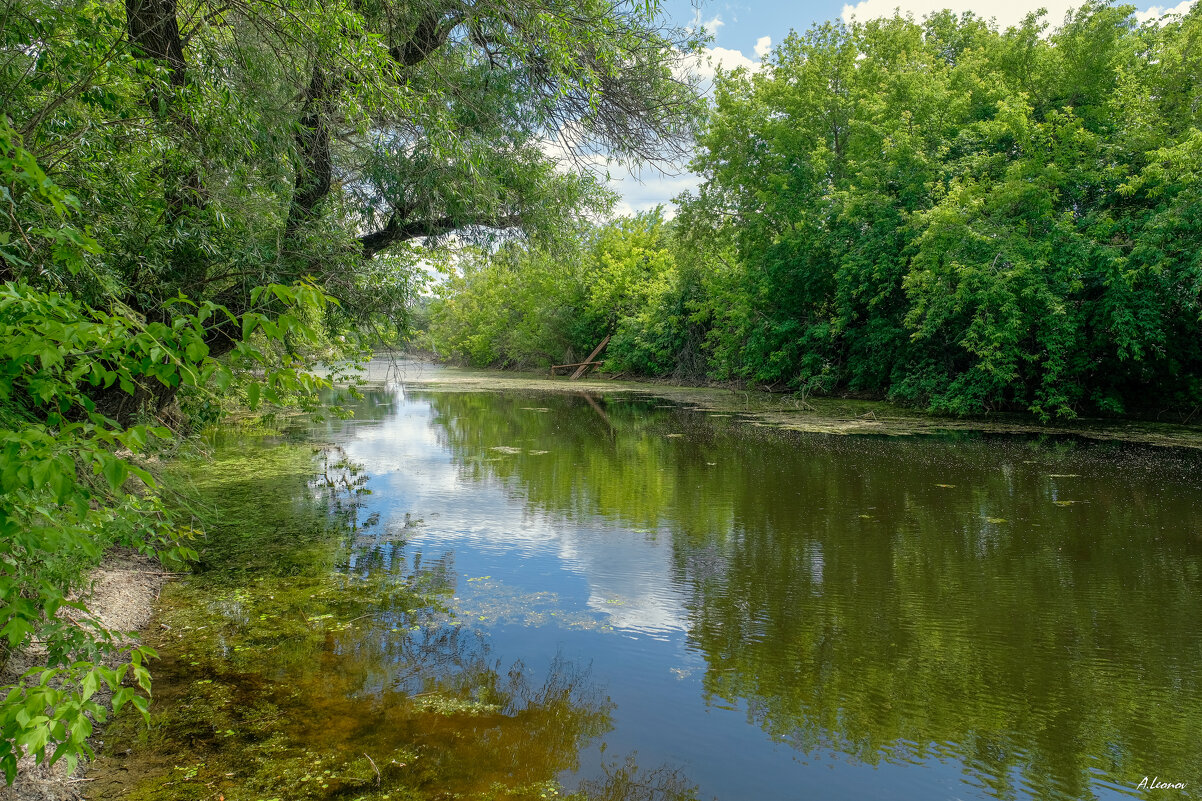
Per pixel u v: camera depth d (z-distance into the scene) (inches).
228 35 214.2
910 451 516.1
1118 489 383.2
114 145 175.3
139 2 179.9
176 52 197.8
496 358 2009.1
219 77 193.2
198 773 137.6
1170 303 595.5
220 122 199.3
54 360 65.9
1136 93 622.5
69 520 91.4
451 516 343.3
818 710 166.6
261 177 243.3
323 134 268.5
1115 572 257.0
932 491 386.6
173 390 248.7
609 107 291.7
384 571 261.1
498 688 174.6
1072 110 689.0
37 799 126.8
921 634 207.5
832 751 149.9
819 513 345.1
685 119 320.8
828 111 922.7
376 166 290.7
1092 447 523.8
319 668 183.0
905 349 826.8
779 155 938.1
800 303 987.3
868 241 786.2
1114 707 167.9
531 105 295.3
